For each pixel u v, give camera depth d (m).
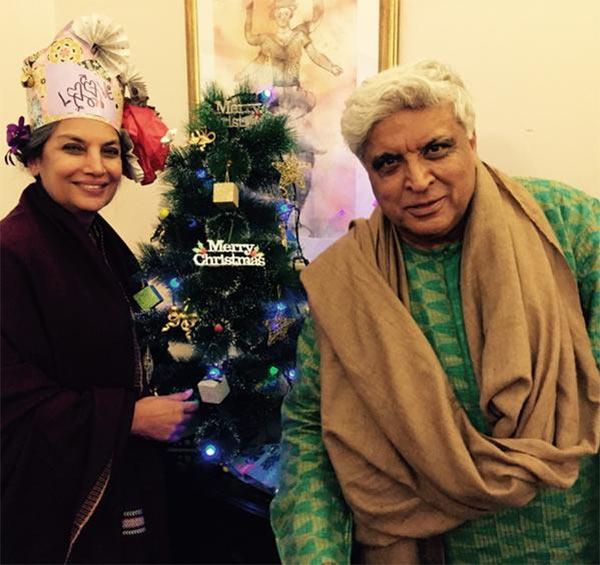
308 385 0.94
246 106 1.14
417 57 1.25
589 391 0.76
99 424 0.94
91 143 0.99
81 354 0.99
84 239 1.02
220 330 1.12
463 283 0.80
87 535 1.00
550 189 0.86
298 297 1.16
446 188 0.75
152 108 1.17
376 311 0.81
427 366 0.77
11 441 0.91
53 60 0.98
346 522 0.87
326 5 1.28
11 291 0.91
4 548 0.92
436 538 0.85
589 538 0.82
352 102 0.76
